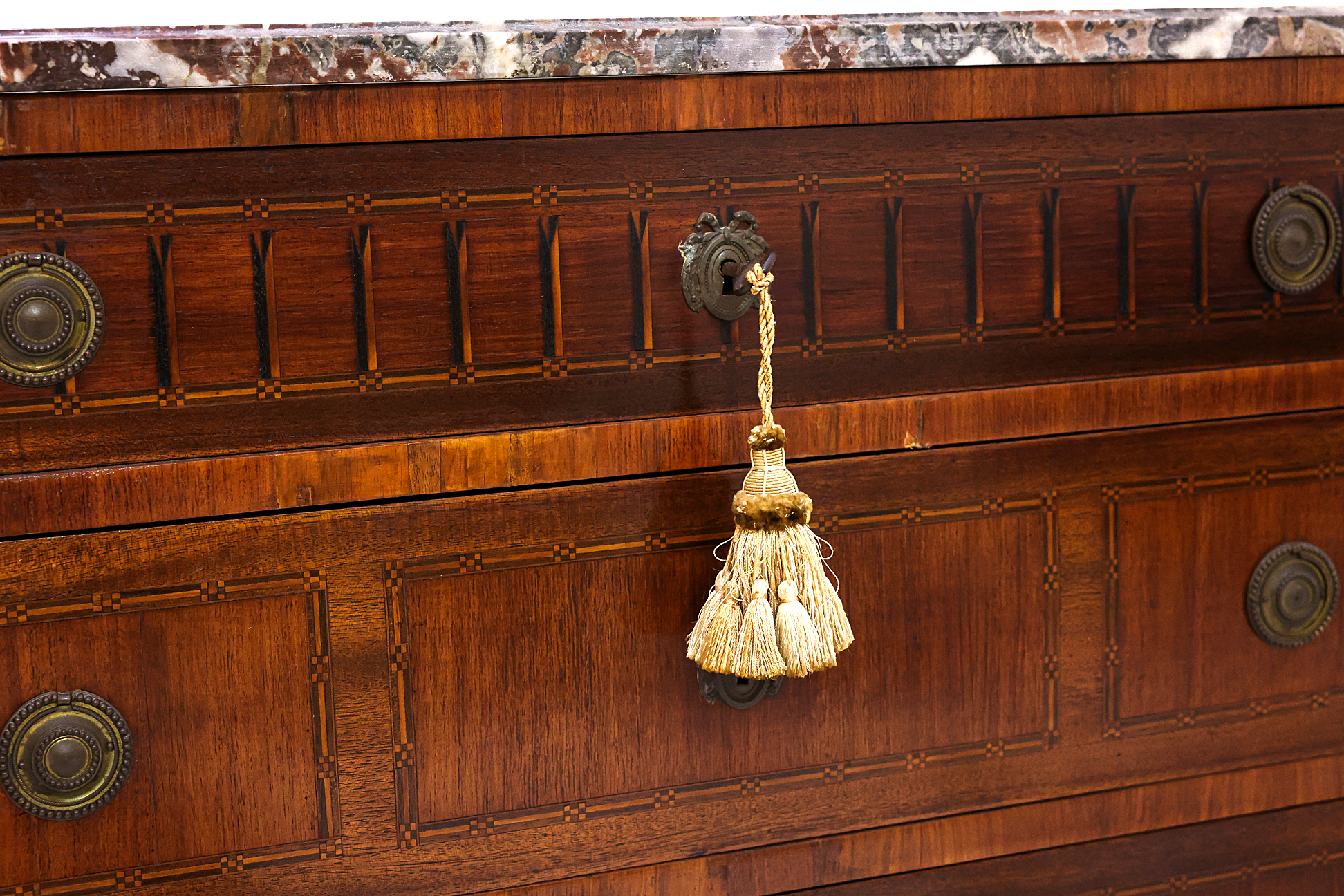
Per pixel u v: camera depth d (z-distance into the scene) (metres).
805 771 0.88
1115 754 0.94
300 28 0.73
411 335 0.77
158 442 0.74
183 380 0.74
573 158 0.78
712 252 0.80
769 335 0.76
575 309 0.79
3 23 0.98
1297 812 1.00
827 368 0.84
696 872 0.87
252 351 0.75
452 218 0.77
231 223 0.73
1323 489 0.96
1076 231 0.88
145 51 0.69
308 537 0.77
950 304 0.86
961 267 0.86
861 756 0.89
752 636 0.76
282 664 0.78
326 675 0.79
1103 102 0.86
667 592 0.84
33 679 0.74
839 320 0.84
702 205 0.81
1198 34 0.85
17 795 0.74
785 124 0.80
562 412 0.80
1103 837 0.95
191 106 0.72
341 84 0.73
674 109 0.79
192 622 0.76
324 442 0.77
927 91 0.83
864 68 0.80
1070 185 0.87
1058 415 0.89
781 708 0.87
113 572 0.74
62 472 0.73
